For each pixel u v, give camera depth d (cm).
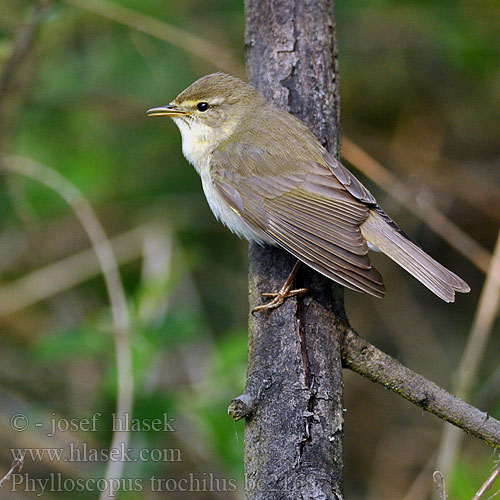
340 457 617
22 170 1111
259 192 829
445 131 1329
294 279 740
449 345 1336
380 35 1282
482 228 1331
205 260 1332
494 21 1257
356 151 1089
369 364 686
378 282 721
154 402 925
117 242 1277
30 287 1252
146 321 991
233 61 1152
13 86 1154
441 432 1275
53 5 1097
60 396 1202
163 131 1318
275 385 653
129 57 1270
